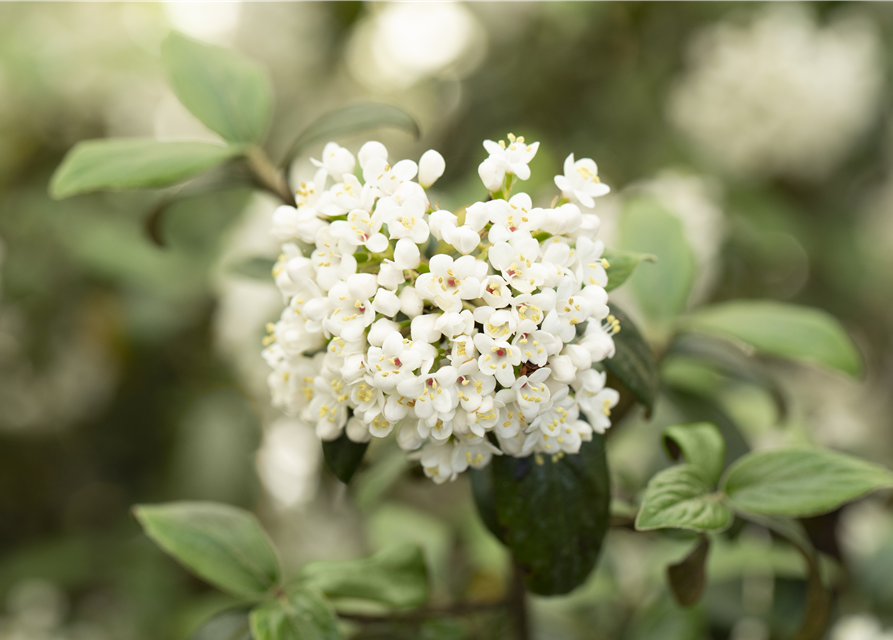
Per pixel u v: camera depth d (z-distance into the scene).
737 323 0.40
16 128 0.64
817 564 0.36
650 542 0.47
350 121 0.38
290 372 0.35
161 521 0.37
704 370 0.48
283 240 0.35
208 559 0.37
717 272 0.57
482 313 0.33
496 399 0.33
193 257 0.65
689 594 0.36
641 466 0.47
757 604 0.44
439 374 0.32
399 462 0.40
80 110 0.66
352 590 0.37
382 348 0.33
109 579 0.64
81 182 0.37
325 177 0.34
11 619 0.62
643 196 0.43
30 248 0.62
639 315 0.42
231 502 0.62
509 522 0.35
